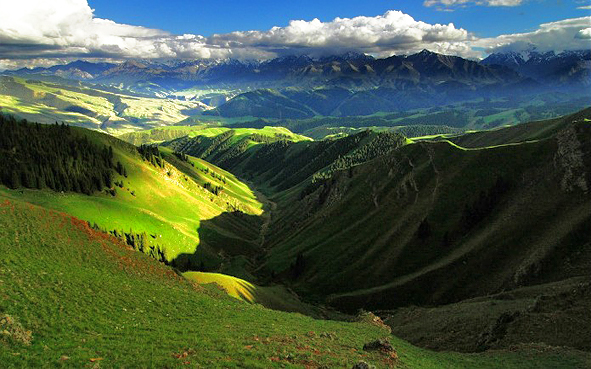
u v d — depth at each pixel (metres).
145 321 41.69
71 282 47.91
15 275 44.53
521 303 71.31
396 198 164.00
